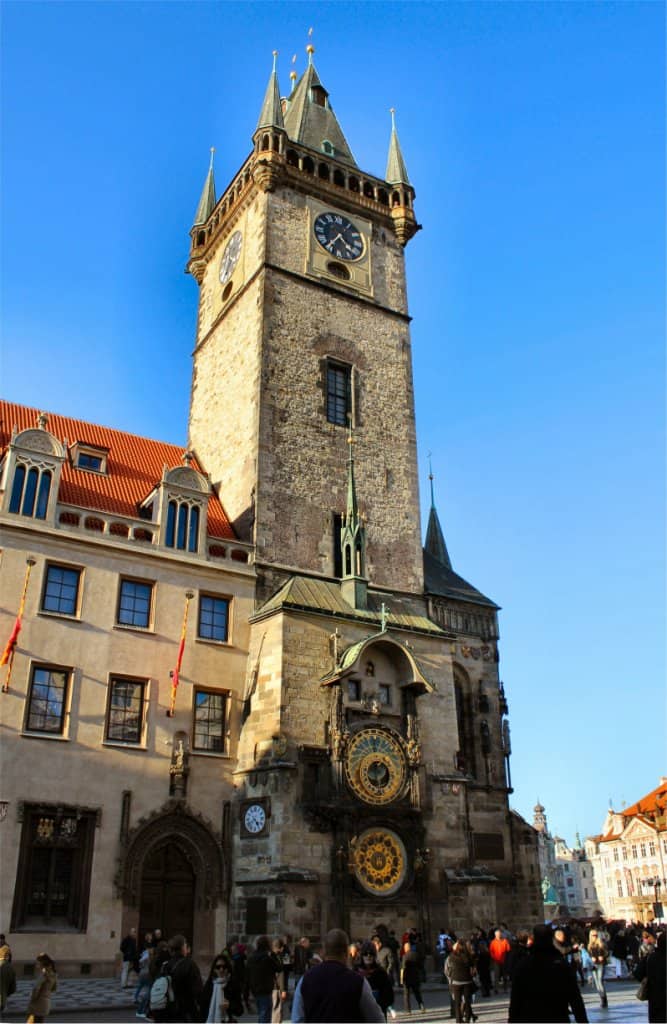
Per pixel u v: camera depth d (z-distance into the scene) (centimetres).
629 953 4338
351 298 5556
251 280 5375
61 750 3641
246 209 5756
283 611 4141
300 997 1030
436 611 5041
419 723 4359
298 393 5059
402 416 5481
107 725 3806
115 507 4453
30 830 3500
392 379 5547
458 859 4172
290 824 3734
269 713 3978
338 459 5059
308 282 5400
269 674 4066
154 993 1714
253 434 4853
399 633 4500
